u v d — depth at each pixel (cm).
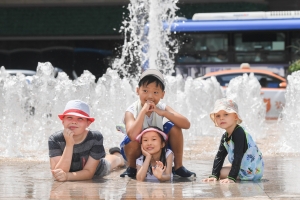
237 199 814
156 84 996
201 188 906
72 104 977
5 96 1545
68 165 977
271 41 2934
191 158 1314
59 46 4509
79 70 4494
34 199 823
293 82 1655
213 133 2011
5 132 1536
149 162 982
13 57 4556
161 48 2680
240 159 960
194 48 2964
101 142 1006
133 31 2872
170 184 947
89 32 4419
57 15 4450
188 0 4234
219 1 4216
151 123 1018
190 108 1973
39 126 1656
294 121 1598
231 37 2956
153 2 2631
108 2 4378
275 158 1316
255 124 1903
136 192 872
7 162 1239
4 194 860
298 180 988
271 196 836
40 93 1681
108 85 1742
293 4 4303
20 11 4475
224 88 2769
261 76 2842
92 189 900
